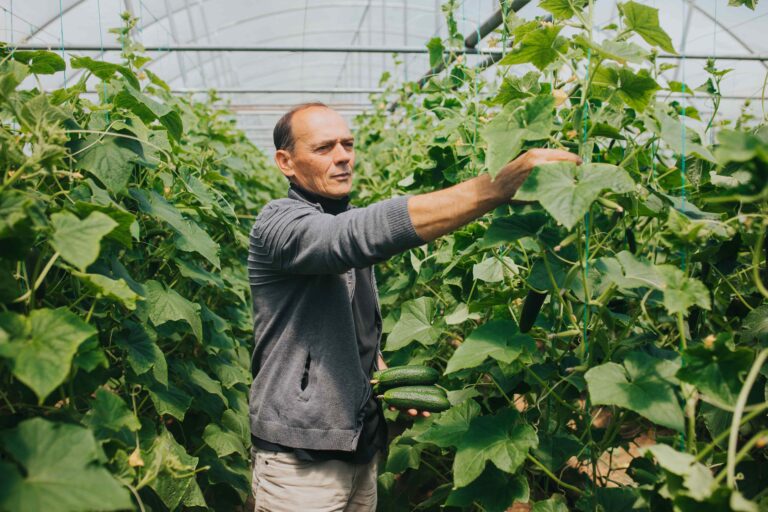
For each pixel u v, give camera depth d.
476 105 2.69
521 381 2.07
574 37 1.46
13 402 1.52
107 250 2.05
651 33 1.56
